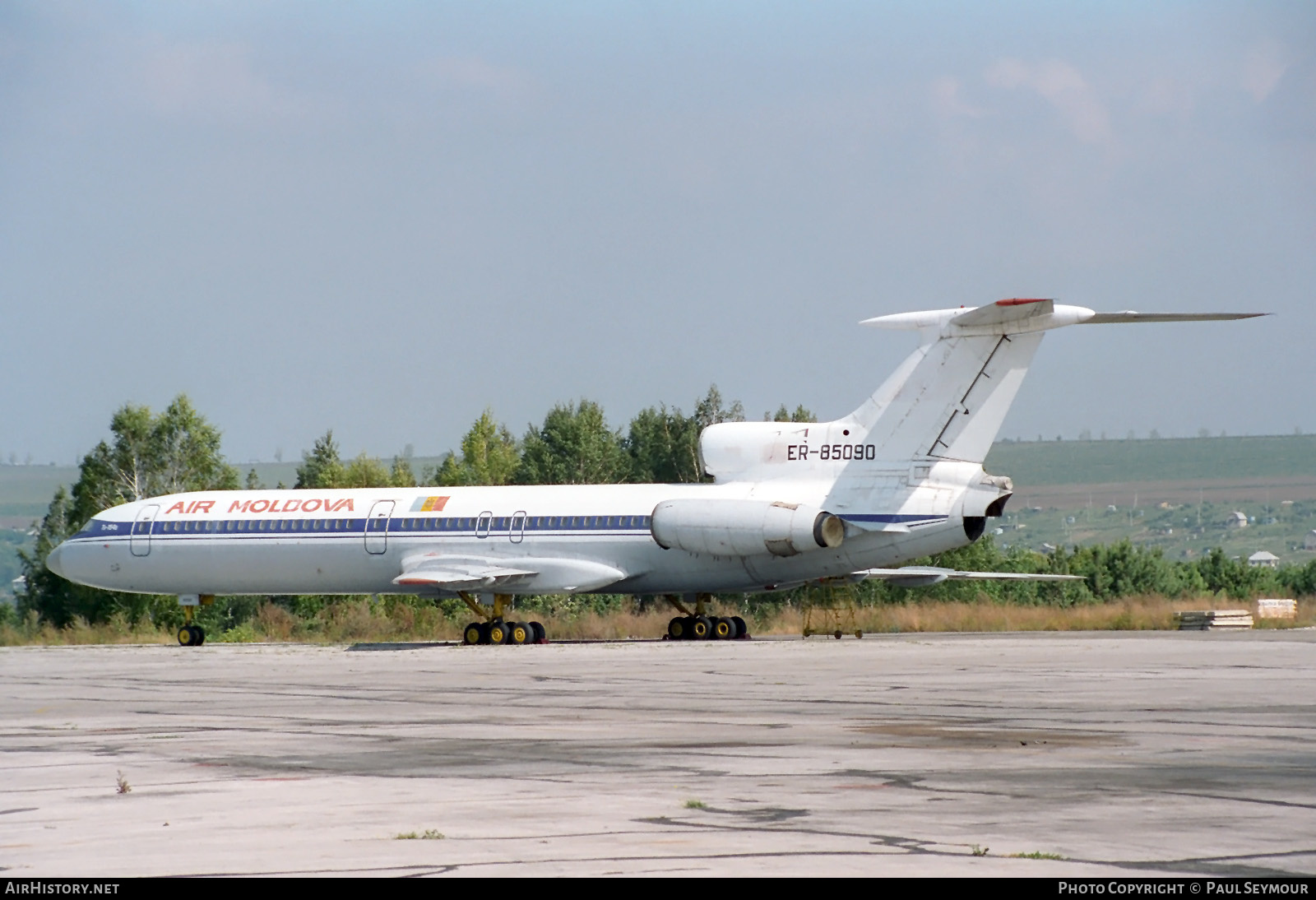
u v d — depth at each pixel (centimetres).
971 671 9581
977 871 3238
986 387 13388
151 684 10069
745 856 3425
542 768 5094
